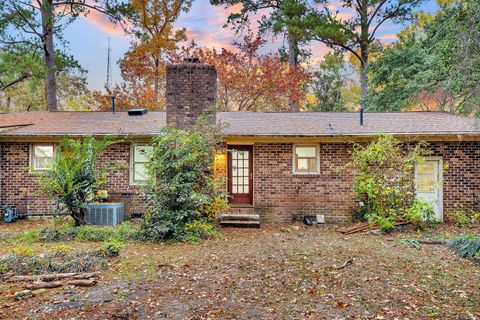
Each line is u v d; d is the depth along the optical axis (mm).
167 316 4387
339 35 21906
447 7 16344
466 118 12375
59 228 9008
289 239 8875
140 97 24125
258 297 5012
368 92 20984
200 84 10523
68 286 5344
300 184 11594
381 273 6051
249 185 12258
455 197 11234
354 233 9742
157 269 6215
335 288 5371
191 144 9195
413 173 11234
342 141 11406
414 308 4660
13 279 5523
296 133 11117
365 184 10445
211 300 4891
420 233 9609
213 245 8125
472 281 5695
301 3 23328
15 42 18359
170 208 8852
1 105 27234
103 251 6984
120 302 4777
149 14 26078
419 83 16875
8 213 11227
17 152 11750
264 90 23141
